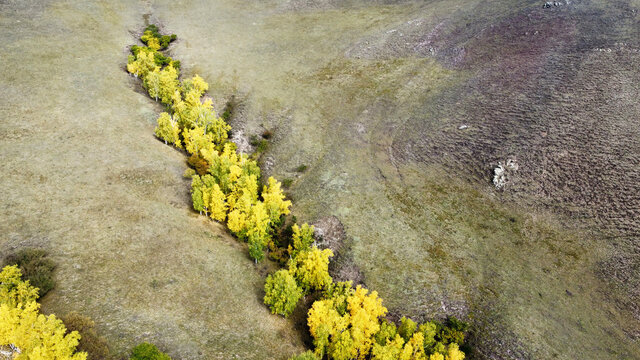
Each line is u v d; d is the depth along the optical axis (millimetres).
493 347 43125
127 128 72312
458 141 71938
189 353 36375
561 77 76250
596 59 77312
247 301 46344
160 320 38969
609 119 64062
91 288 40188
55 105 71000
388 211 62469
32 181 53219
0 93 69188
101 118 72000
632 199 53281
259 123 84188
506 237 55906
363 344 40594
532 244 54188
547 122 67562
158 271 45188
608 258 49750
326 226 60312
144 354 31422
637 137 59688
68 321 35000
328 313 42406
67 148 61594
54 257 42656
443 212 61312
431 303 48656
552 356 41500
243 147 78000
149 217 53031
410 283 51188
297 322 46812
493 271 51781
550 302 47031
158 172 63500
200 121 74125
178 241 50844
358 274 53125
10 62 78938
